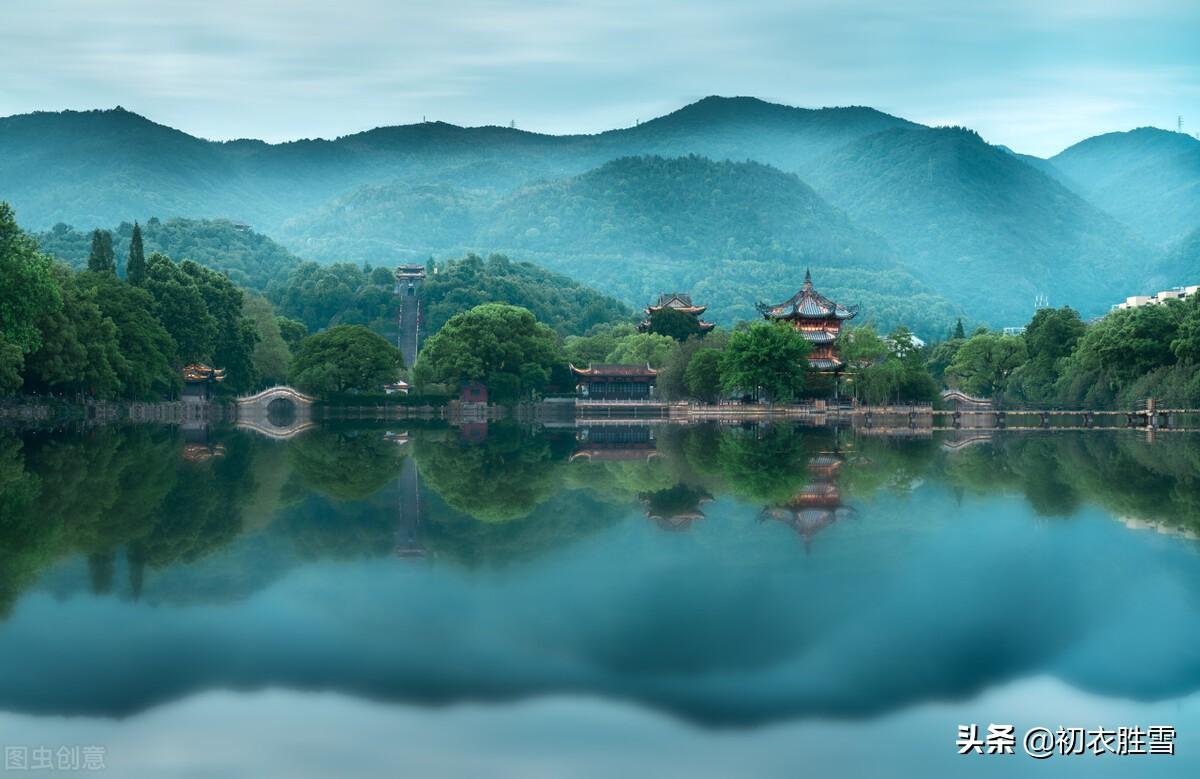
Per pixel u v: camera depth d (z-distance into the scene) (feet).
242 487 274.98
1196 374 636.07
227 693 116.88
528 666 125.29
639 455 396.37
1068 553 186.70
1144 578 167.94
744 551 188.24
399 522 219.00
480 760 101.71
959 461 359.25
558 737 106.42
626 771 99.71
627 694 117.29
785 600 153.79
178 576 165.78
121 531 203.10
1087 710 115.34
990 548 191.42
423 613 146.10
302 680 120.06
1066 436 511.40
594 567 174.50
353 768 99.55
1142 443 453.58
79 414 628.28
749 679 122.31
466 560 179.93
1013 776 101.14
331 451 409.28
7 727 107.96
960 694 119.55
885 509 237.86
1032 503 247.50
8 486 265.54
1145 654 131.85
